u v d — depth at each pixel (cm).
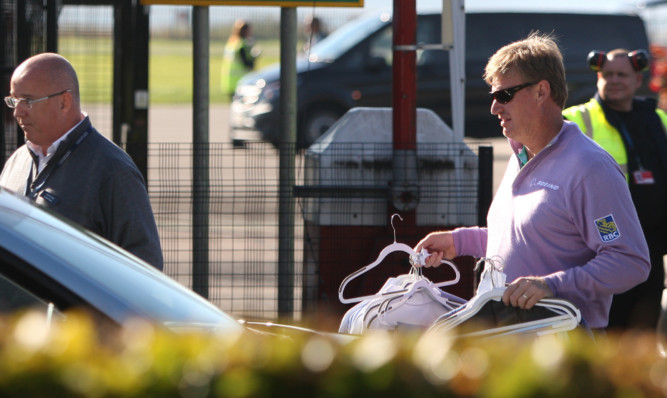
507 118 1203
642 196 1750
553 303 1102
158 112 7350
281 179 2023
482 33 4950
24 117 1305
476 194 1958
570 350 646
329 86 4847
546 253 1190
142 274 1011
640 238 1155
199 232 2041
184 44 12875
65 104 1314
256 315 2097
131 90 2416
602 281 1130
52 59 1323
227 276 2423
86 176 1312
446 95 4744
